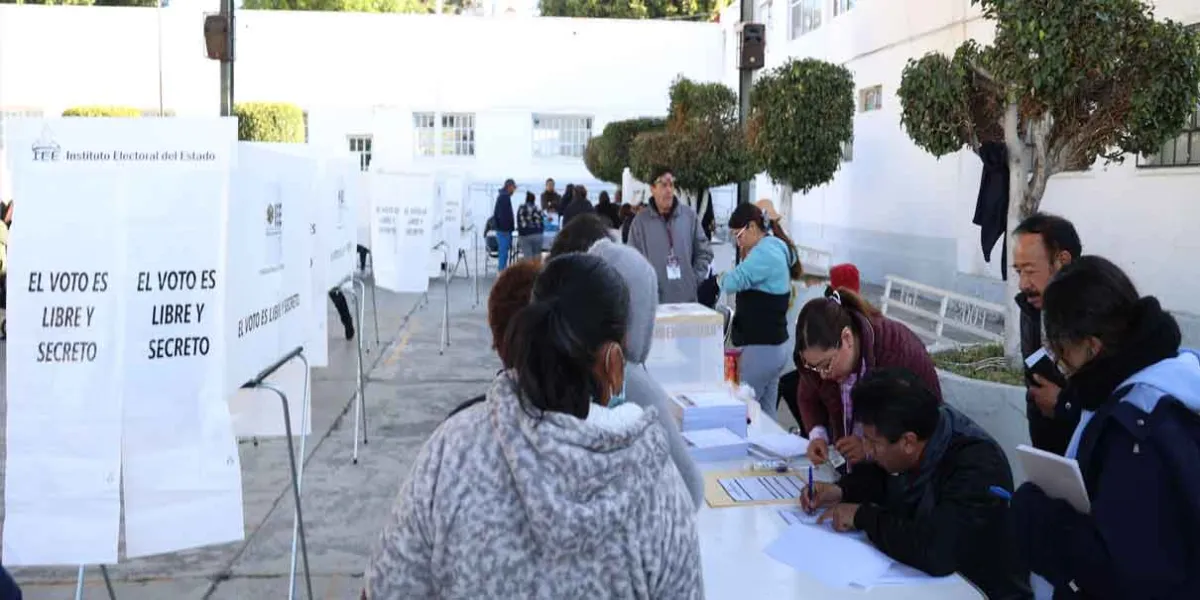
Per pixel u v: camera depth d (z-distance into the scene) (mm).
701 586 1617
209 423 2660
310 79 24125
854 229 15141
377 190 8859
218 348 2666
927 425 2730
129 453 2570
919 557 2562
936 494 2715
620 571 1467
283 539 4750
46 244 2496
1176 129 5586
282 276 3398
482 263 20453
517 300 2295
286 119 20719
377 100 24328
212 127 2652
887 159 13875
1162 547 2025
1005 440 5238
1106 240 9039
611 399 1658
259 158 3031
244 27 23797
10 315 2490
